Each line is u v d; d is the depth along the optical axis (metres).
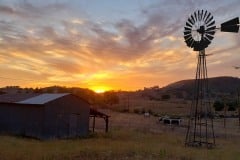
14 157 20.28
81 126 43.50
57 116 40.06
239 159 24.17
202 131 60.12
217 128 68.94
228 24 38.81
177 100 194.50
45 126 38.38
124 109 127.06
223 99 151.88
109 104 153.75
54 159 20.53
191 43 41.28
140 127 60.47
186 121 82.88
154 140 39.12
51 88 143.75
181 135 49.56
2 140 31.28
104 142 34.09
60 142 33.84
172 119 76.06
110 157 22.42
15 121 40.53
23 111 39.97
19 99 42.16
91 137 42.12
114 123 68.81
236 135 54.81
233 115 106.19
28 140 34.94
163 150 26.28
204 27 40.41
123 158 22.19
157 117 98.25
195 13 40.72
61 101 40.66
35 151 23.64
